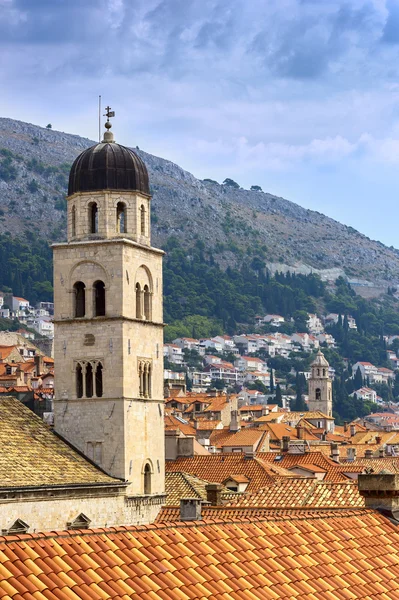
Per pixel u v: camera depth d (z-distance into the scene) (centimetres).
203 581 5238
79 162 13550
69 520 11825
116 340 13100
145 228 13738
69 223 13575
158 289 13850
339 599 5541
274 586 5444
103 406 13062
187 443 17312
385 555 6216
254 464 16712
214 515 9744
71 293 13338
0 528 10950
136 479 13100
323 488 11938
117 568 5066
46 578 4788
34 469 11862
